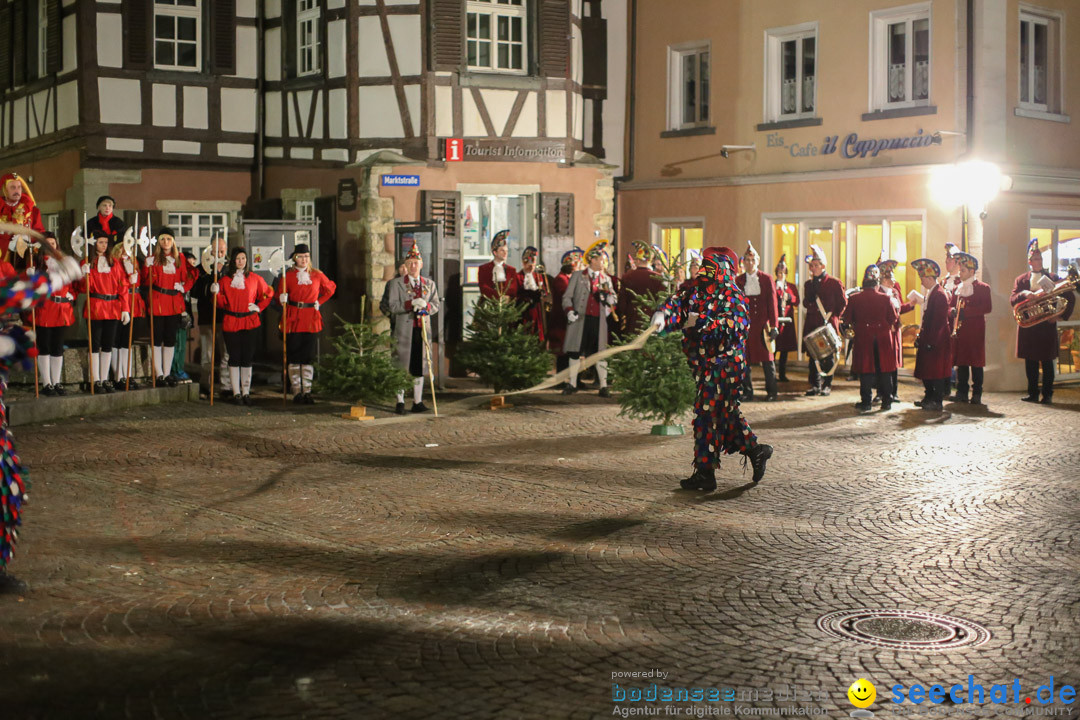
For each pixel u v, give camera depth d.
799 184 17.95
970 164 15.75
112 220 13.81
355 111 17.00
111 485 8.70
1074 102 17.12
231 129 18.52
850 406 13.72
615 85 20.25
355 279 16.86
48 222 19.56
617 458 10.07
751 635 5.32
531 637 5.27
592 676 4.78
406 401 13.93
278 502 8.20
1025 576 6.32
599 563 6.58
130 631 5.29
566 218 17.84
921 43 16.61
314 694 4.55
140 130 17.78
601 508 8.04
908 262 16.77
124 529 7.31
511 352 13.80
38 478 8.89
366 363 12.53
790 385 16.09
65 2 17.83
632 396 11.29
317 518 7.71
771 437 11.22
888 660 4.99
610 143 20.28
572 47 18.19
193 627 5.37
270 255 15.76
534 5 17.53
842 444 10.80
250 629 5.36
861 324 13.11
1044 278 14.25
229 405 13.46
